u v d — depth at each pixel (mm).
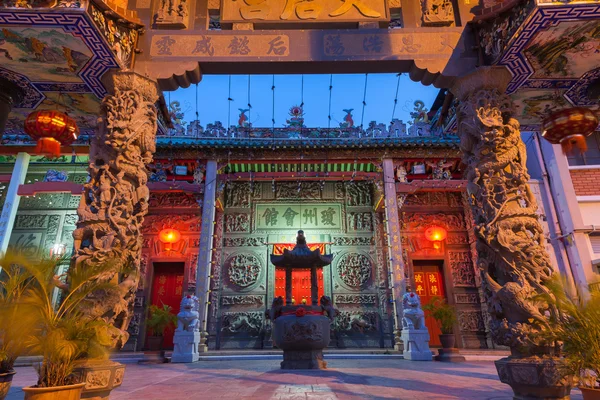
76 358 4309
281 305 9609
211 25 7551
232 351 14953
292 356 9031
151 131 6117
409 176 18688
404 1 6918
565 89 7281
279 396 5062
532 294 4941
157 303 17922
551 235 14477
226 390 5645
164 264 18547
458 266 18359
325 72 6801
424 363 10578
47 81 6816
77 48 5852
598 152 15086
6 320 4070
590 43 5906
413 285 18156
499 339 5098
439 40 6578
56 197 17422
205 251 15867
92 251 5117
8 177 16188
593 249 13922
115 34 5969
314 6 6797
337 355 13227
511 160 5754
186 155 17219
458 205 19297
